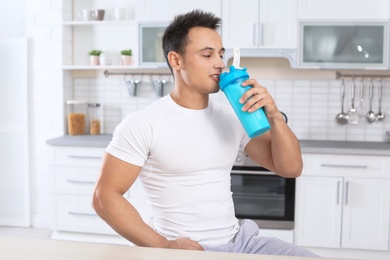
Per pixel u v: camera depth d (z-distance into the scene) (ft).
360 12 11.68
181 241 4.66
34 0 13.30
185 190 5.10
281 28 11.96
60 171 12.30
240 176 11.55
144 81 13.79
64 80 13.48
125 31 13.70
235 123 5.42
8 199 13.93
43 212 13.84
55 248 3.59
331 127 13.06
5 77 13.61
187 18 5.07
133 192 11.94
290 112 13.19
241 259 3.35
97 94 13.99
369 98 12.87
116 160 4.92
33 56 13.46
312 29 11.87
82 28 13.88
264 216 11.50
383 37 11.66
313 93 13.07
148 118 5.05
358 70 12.88
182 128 5.10
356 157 11.08
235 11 12.08
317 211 11.29
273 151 5.32
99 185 4.87
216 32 5.08
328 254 11.51
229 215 5.32
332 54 11.86
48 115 13.52
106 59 13.33
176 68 5.17
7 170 13.87
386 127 12.83
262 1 11.96
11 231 13.41
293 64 11.98
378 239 11.13
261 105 4.43
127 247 3.64
